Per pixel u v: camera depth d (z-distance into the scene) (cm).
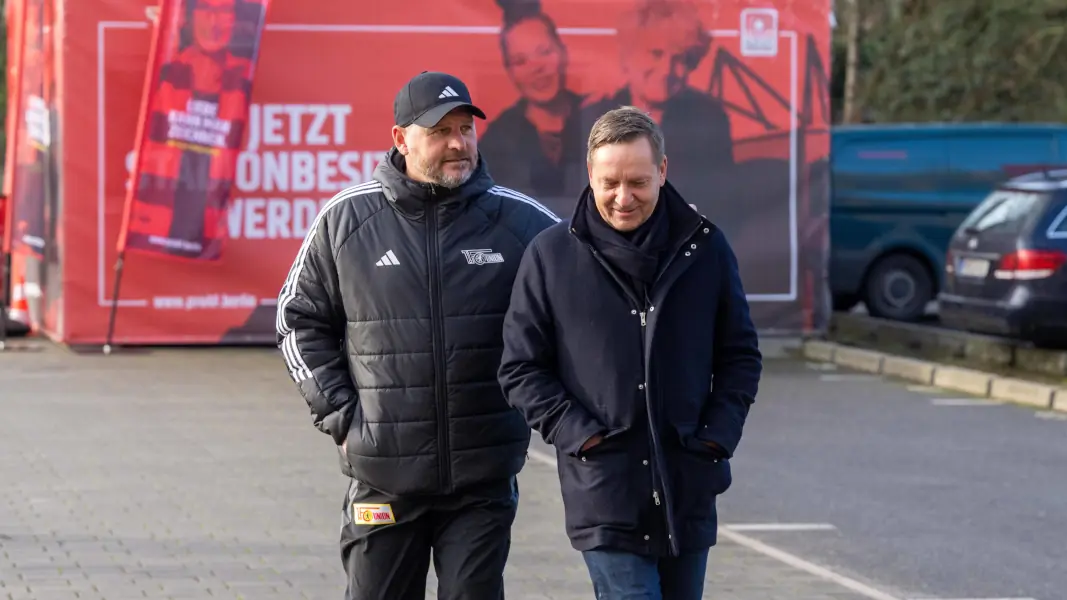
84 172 1756
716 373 508
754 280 1870
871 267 2206
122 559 833
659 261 495
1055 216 1628
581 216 502
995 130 2220
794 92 1861
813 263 1880
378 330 525
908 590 798
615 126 485
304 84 1781
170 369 1678
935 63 3797
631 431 489
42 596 748
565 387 499
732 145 1853
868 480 1118
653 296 492
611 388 489
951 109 3850
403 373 523
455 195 532
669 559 503
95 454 1174
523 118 1806
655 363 491
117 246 1759
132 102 1759
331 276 536
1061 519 988
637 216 489
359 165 1797
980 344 1797
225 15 1734
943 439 1309
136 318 1777
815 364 1848
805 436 1321
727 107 1848
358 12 1783
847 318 2088
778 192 1864
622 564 489
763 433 1336
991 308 1659
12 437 1247
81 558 834
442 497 533
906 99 3834
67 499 1000
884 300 2211
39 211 1834
